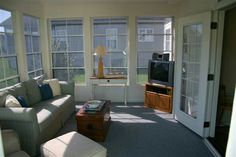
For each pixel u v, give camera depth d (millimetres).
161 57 4750
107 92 5402
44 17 5117
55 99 4020
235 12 3670
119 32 5258
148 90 4941
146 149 2988
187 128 3709
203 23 3154
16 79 4016
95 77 4910
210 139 3246
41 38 5141
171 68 4391
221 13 3027
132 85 5328
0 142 959
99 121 3168
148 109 4781
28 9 4352
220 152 2824
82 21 5203
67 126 3824
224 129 3656
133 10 5008
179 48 3877
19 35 4004
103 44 5324
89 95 5422
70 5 5043
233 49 3758
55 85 4391
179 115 3957
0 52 3486
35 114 2713
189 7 3916
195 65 3529
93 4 5008
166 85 4547
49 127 3150
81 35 5285
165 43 5320
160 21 5215
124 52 5332
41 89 4020
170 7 4941
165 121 4055
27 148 2758
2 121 2740
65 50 5383
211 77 3178
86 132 3230
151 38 5285
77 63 5422
